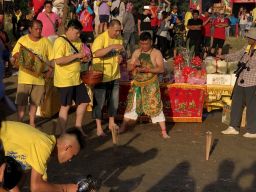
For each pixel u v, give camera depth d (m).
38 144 4.07
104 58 7.85
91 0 17.61
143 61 7.95
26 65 7.78
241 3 39.09
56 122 8.93
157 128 8.71
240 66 8.15
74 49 7.36
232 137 8.20
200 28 17.34
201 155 7.21
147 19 18.72
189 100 9.12
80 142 4.29
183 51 9.91
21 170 4.02
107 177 6.27
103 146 7.58
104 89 7.98
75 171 6.46
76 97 7.56
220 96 9.38
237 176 6.40
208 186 6.04
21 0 24.64
